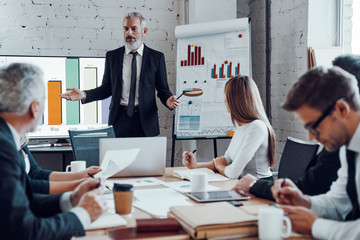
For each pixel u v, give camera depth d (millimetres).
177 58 3701
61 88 3652
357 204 1322
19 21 3721
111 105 3523
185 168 2449
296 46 3375
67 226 1226
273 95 3795
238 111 2420
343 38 3160
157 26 4023
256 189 1698
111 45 3916
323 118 1184
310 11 3188
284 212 1289
